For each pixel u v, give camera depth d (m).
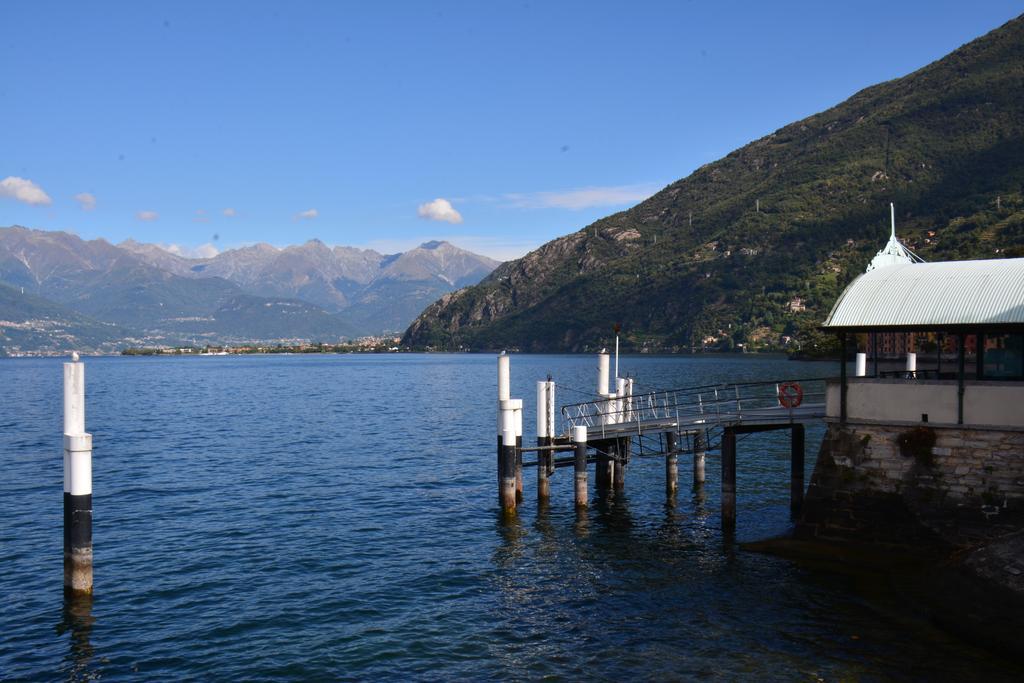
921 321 25.92
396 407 94.31
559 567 28.31
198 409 93.25
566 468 48.38
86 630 22.97
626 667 19.86
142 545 31.53
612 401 43.72
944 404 25.38
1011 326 24.41
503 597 25.38
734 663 19.70
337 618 23.84
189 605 24.95
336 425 74.06
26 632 22.83
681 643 21.12
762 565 27.11
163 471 48.16
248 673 20.31
